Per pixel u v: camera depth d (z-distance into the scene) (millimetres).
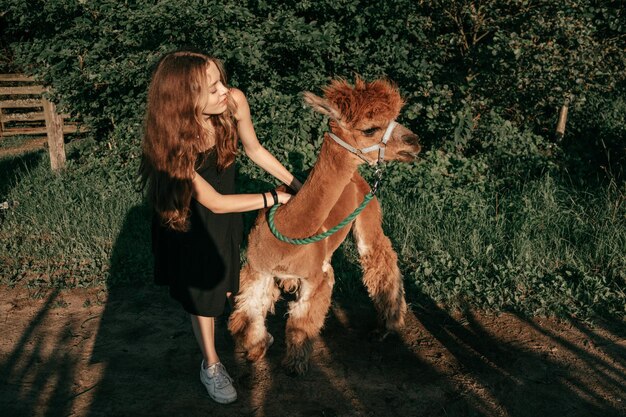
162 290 4434
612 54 7691
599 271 4676
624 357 3584
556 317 4070
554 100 7262
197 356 3559
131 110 6727
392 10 6879
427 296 4367
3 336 3756
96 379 3293
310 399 3164
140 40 6227
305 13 7508
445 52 7570
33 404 3053
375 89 2799
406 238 5039
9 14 7629
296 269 3074
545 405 3123
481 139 7547
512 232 5145
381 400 3158
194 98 2521
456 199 5789
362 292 4449
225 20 6086
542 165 6867
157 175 2613
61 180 6492
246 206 2775
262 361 3518
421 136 7395
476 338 3814
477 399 3170
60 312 4090
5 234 5320
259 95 6398
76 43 6414
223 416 3010
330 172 2762
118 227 5246
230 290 3027
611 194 5727
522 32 6836
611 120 8781
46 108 7379
